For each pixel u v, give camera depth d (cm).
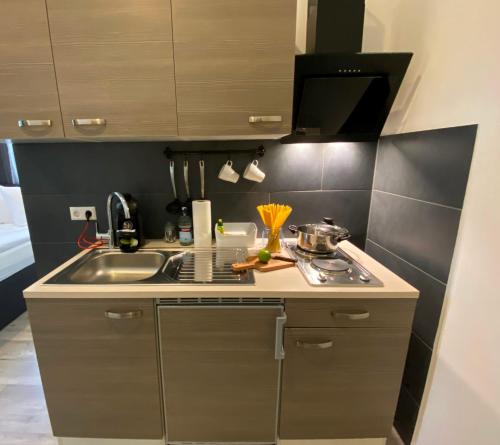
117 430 124
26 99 113
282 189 161
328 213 165
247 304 110
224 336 113
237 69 112
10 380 173
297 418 122
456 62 102
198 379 117
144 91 113
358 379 117
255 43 110
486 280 91
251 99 114
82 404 121
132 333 113
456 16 101
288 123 116
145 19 107
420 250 123
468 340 98
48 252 163
